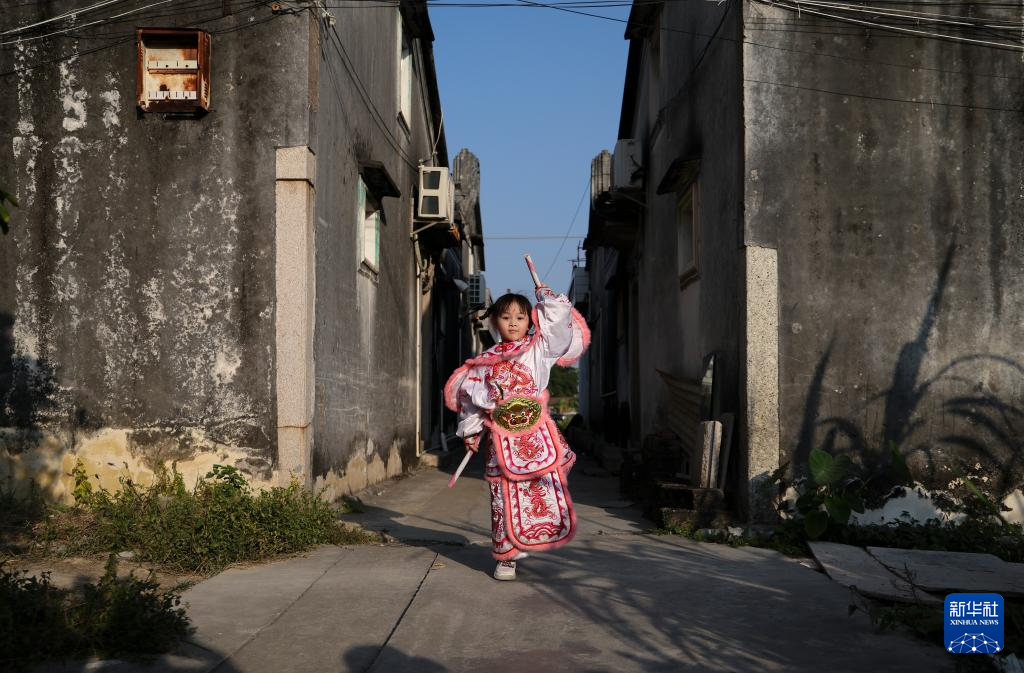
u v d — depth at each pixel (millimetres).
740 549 6070
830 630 3791
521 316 4750
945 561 5441
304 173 6625
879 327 6836
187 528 5344
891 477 6734
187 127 6730
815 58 6988
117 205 6719
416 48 12859
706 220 8273
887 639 3662
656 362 11562
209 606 4148
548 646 3535
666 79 10781
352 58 8484
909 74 7008
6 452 6594
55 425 6605
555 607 4168
